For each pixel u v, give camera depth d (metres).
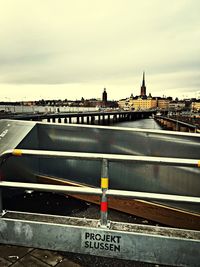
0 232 2.46
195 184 3.09
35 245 2.39
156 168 3.38
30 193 4.12
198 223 3.04
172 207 3.19
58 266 2.12
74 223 2.38
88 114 103.19
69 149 4.21
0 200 2.49
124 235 2.24
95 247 2.30
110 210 3.62
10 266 2.10
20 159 4.08
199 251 2.10
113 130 3.77
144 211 3.37
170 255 2.16
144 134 3.50
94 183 4.01
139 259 2.22
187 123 66.69
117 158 2.22
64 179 4.30
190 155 3.15
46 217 2.50
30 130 4.26
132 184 3.58
